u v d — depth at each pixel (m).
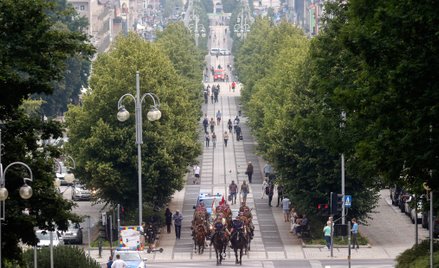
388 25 71.94
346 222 152.25
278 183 157.38
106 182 155.12
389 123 73.81
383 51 73.38
